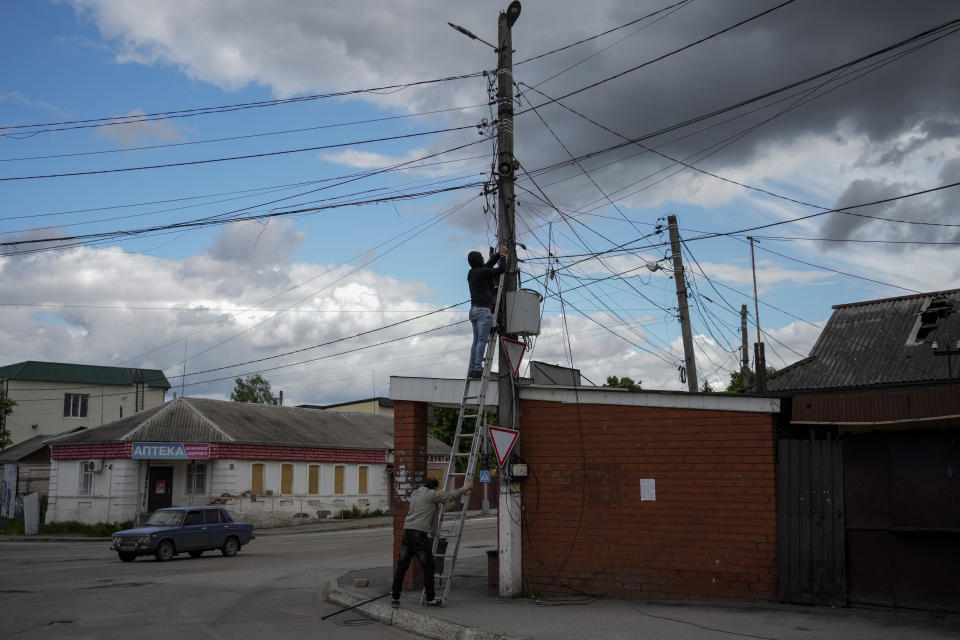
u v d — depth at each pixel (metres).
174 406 40.50
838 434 10.75
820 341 24.66
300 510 42.38
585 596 12.07
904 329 23.48
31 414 54.19
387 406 66.69
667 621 9.72
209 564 21.42
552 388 12.77
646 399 12.07
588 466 12.38
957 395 9.26
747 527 11.08
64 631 10.52
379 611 11.49
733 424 11.37
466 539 30.38
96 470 36.75
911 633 8.70
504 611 10.84
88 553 26.39
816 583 10.54
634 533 11.88
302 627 10.86
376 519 45.19
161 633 10.35
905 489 10.12
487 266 13.23
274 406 47.62
